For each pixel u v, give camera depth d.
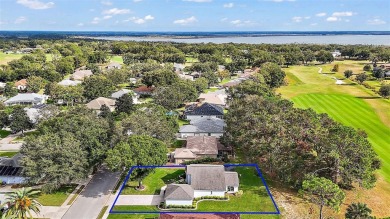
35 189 71.94
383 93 155.00
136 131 80.50
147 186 73.56
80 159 70.31
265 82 170.75
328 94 166.88
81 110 99.75
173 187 67.00
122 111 121.31
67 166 67.94
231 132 85.88
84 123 78.75
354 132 71.69
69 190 71.69
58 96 147.25
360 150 66.75
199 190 67.88
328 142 68.38
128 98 124.44
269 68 188.00
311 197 63.03
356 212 52.50
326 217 61.84
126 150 68.94
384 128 112.25
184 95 140.25
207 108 125.81
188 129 104.31
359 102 148.12
